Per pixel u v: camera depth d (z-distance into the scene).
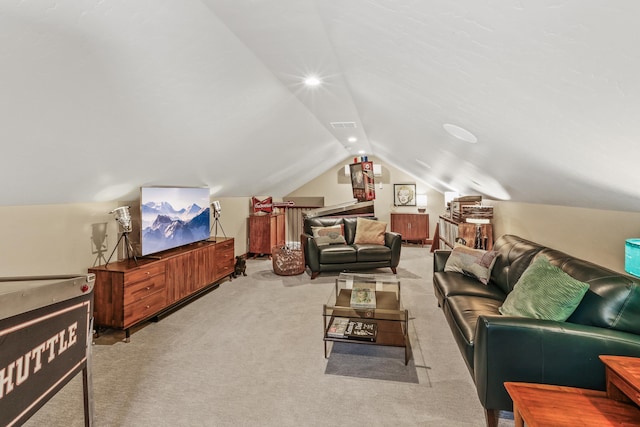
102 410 1.70
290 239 7.53
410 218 7.00
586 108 0.99
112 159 2.12
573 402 1.27
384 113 2.57
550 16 0.70
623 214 1.91
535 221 3.09
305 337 2.57
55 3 0.99
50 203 2.32
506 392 1.50
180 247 3.51
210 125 2.38
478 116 1.53
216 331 2.69
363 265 4.46
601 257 2.11
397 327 2.34
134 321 2.57
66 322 1.15
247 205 5.78
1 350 0.89
